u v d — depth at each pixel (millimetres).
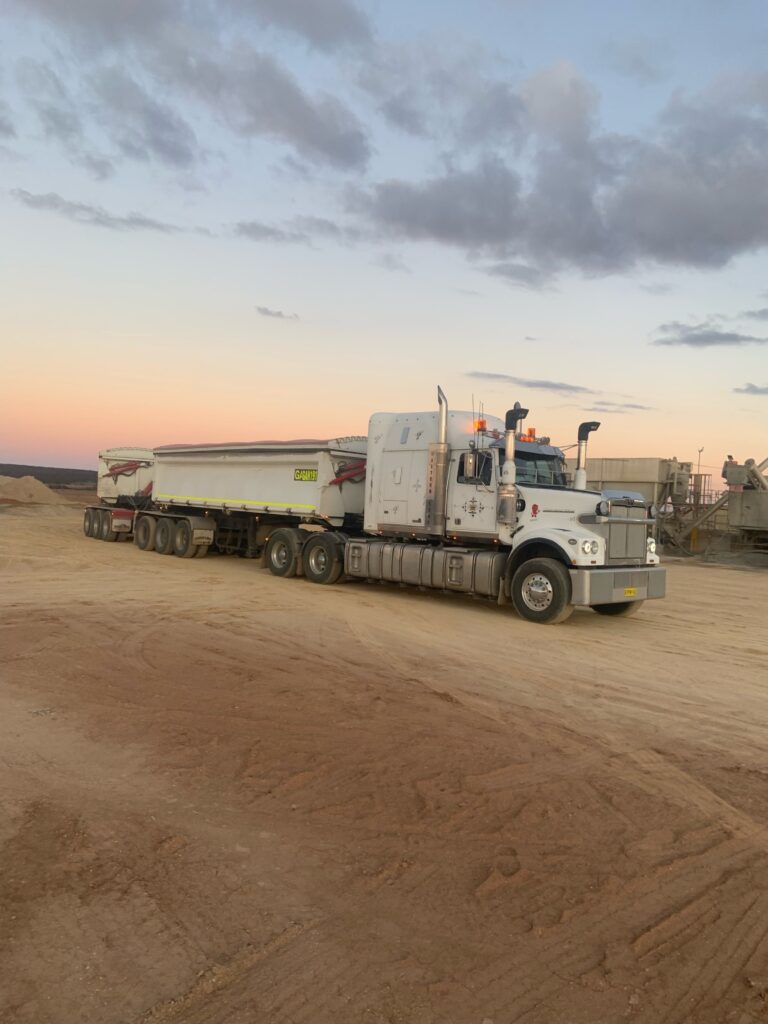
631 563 13531
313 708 7449
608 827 5035
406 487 15453
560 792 5586
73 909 3883
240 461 19547
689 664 10227
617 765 6207
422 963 3545
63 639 10070
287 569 17781
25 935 3646
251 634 11016
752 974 3531
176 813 5059
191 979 3377
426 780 5719
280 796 5371
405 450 15547
